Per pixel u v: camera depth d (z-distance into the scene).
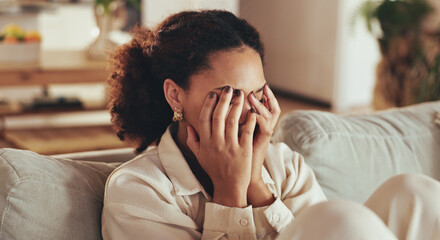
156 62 1.02
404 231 0.92
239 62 0.96
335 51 5.44
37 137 2.70
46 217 0.96
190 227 0.96
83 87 5.69
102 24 3.53
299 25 5.90
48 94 4.82
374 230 0.75
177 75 0.99
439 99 4.02
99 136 2.74
